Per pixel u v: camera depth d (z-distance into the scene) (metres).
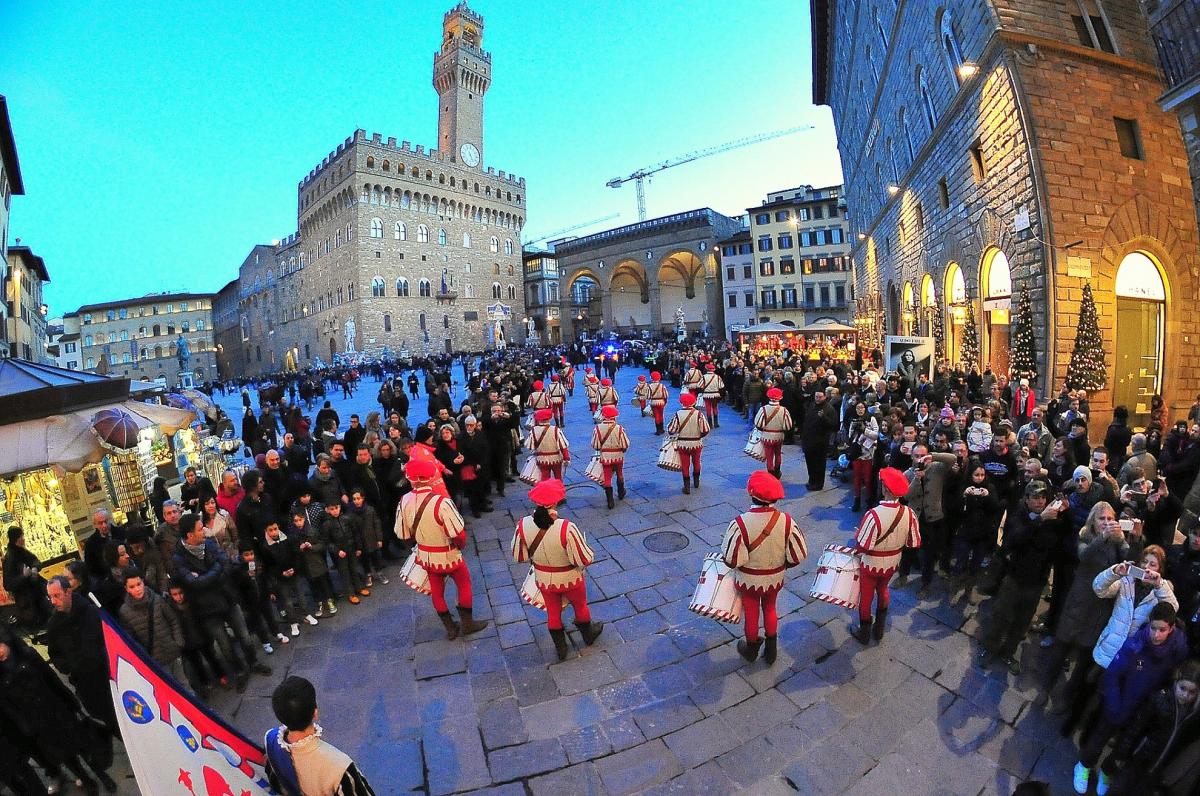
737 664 5.36
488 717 4.80
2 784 4.18
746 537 5.02
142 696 2.51
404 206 67.50
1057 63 12.09
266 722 4.93
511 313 81.88
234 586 5.60
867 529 5.34
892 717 4.61
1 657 4.09
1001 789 3.92
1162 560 3.88
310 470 9.39
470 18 77.62
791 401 14.12
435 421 10.79
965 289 15.48
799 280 56.59
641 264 73.31
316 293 71.94
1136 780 3.56
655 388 15.66
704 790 4.00
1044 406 11.31
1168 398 12.56
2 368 8.16
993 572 6.34
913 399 12.14
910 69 18.08
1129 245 12.06
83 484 10.62
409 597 7.08
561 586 5.32
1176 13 9.84
